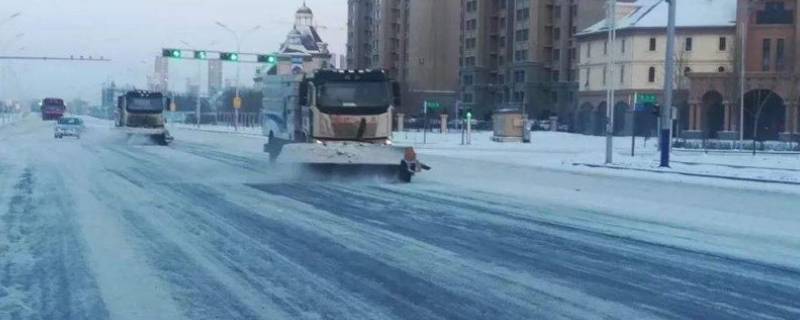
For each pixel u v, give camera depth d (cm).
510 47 12094
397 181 2764
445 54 13138
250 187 2425
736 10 9031
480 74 12512
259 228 1555
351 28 15712
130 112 5494
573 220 1777
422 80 13025
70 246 1321
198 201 2008
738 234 1598
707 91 8438
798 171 3453
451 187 2572
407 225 1636
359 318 887
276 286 1043
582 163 3975
